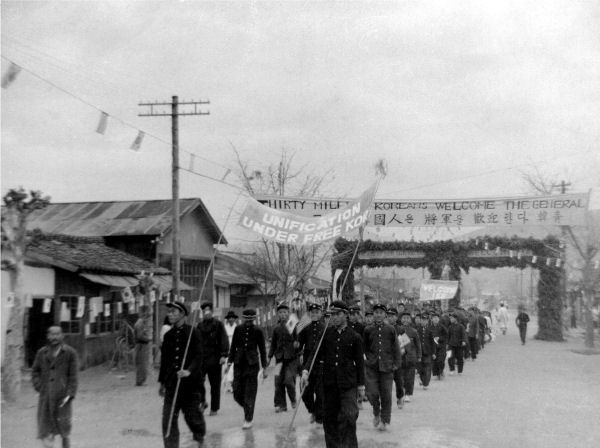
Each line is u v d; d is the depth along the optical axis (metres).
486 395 13.48
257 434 9.38
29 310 16.64
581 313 40.09
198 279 28.50
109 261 19.38
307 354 10.53
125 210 26.34
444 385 15.33
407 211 22.58
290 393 11.31
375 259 28.53
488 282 112.56
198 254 28.28
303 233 9.41
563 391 13.98
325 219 9.41
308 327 10.63
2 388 12.02
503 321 37.25
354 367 8.19
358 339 8.23
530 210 21.97
